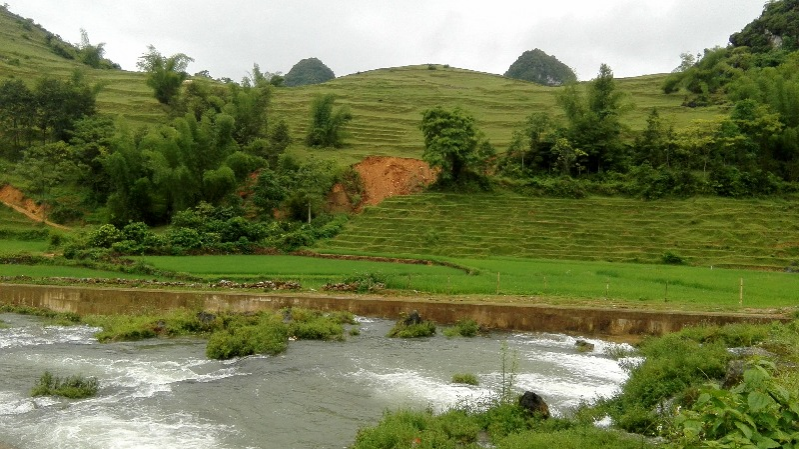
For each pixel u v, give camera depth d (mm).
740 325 23609
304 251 47188
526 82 122625
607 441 12750
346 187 60250
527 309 28547
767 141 57562
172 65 84688
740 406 7703
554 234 49562
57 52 118000
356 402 17984
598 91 64438
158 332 26922
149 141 56344
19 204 59000
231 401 18016
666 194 54719
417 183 60750
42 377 19297
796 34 91438
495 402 16578
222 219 51062
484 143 61312
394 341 26219
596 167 61219
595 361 22859
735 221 49312
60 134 66250
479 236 49719
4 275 36406
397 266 40969
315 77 191375
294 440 15055
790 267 42156
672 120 64375
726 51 95625
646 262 44781
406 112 92375
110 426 15867
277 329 25828
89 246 44094
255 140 65000
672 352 20094
